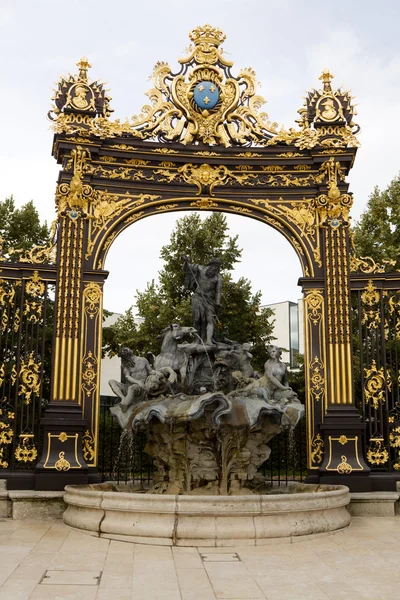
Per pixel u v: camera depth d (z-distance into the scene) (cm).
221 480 1226
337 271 1459
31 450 1330
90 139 1452
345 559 892
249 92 1537
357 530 1126
